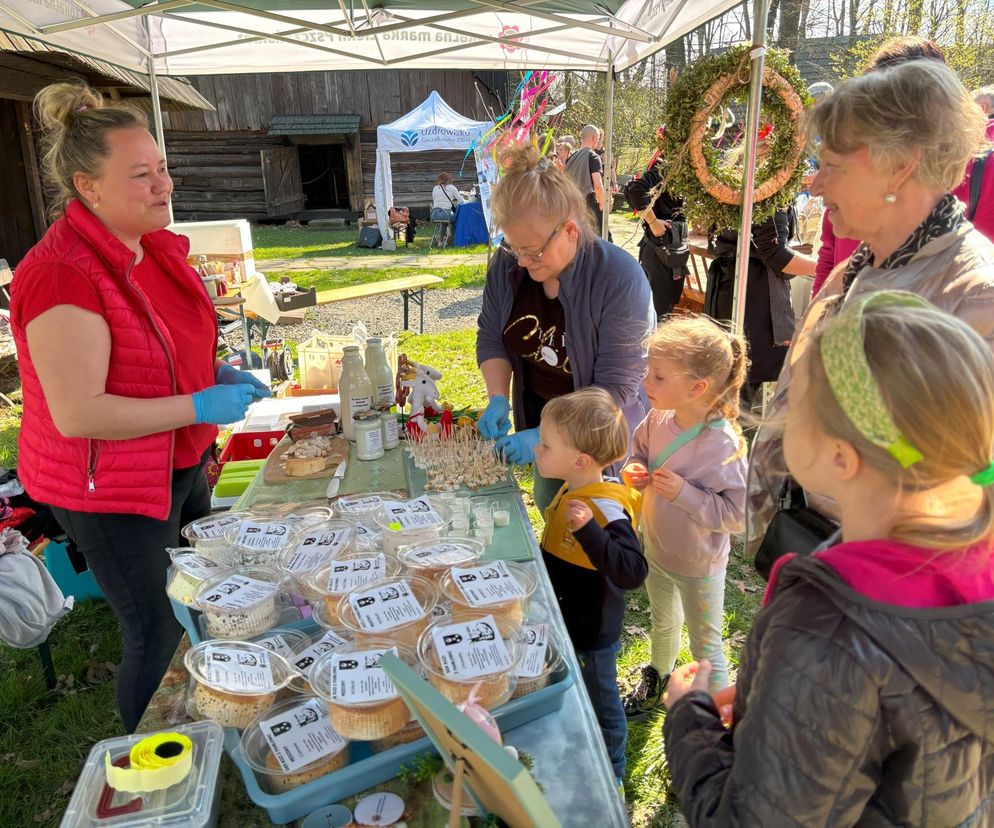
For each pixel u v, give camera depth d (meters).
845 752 0.72
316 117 18.17
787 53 2.80
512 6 2.79
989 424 0.69
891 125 1.26
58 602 2.65
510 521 1.90
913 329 0.70
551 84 5.46
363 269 11.78
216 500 2.50
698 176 2.82
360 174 18.89
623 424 1.88
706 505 1.94
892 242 1.40
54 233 1.65
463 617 1.27
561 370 2.30
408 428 2.55
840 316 0.77
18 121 7.71
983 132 1.29
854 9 12.42
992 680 0.72
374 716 1.09
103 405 1.62
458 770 0.83
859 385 0.71
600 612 1.86
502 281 2.36
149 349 1.73
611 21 3.74
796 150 2.79
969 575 0.74
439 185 14.58
